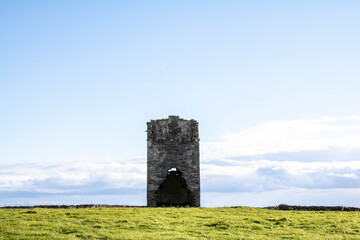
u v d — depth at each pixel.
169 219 35.00
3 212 36.97
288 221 35.16
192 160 50.75
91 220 33.44
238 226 33.03
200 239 28.52
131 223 32.91
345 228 32.62
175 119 51.53
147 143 51.09
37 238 27.59
